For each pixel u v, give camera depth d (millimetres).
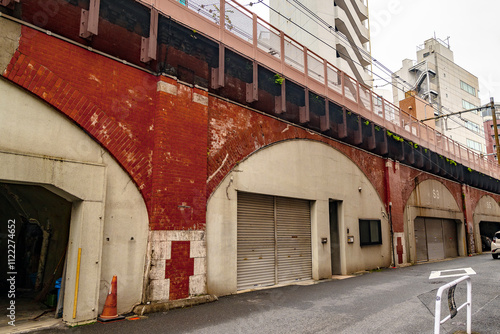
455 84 51906
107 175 7250
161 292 7574
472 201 27703
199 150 8898
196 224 8539
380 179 17500
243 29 10766
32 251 8852
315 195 13062
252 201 10875
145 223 7738
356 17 35000
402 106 32094
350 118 15586
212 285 8883
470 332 5520
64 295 6578
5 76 5973
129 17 8008
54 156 6461
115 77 7582
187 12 9086
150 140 8086
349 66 31000
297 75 12703
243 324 6355
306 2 31234
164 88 8305
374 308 7602
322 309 7566
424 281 11578
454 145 26328
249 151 10625
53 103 6512
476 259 20406
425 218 21531
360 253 15055
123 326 6160
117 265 7141
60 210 7836
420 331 5840
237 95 10453
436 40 52062
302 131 12930
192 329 6031
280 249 11555
